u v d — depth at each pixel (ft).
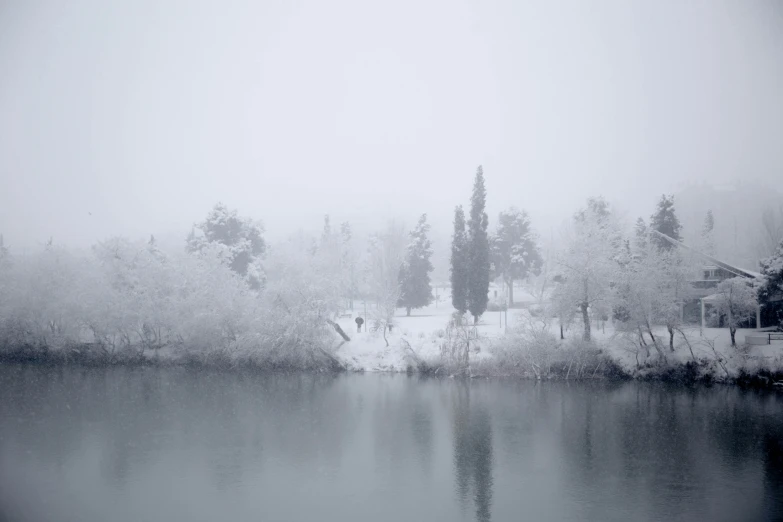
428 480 90.58
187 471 93.61
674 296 166.91
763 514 76.59
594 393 148.46
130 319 189.06
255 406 136.98
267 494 84.43
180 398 144.25
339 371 176.55
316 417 127.75
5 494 83.35
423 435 114.62
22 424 119.03
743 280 167.84
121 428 117.39
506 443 109.50
